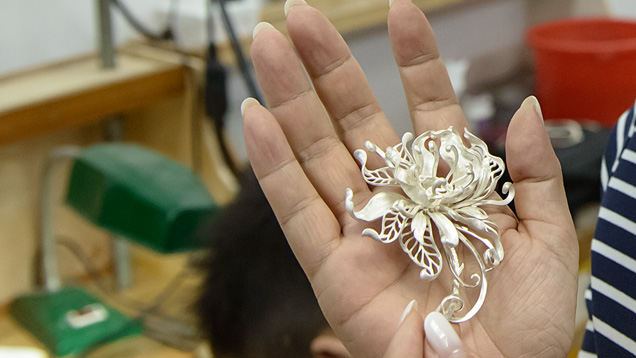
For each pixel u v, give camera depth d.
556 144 0.83
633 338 0.45
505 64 1.24
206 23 0.74
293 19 0.43
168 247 0.60
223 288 0.54
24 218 0.75
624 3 1.19
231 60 0.76
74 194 0.65
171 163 0.64
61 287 0.72
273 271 0.53
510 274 0.41
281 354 0.54
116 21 0.77
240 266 0.53
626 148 0.45
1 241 0.73
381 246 0.42
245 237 0.53
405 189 0.42
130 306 0.73
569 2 1.20
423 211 0.43
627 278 0.45
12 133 0.64
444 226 0.42
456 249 0.43
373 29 0.99
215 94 0.71
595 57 0.93
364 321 0.41
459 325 0.41
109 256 0.82
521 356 0.40
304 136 0.43
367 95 0.44
